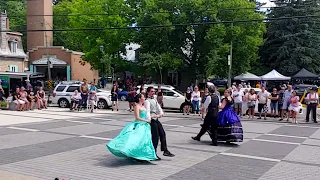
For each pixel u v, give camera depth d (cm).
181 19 3731
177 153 973
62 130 1396
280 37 4700
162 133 920
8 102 2333
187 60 4212
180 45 3956
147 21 3769
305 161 920
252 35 4028
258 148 1091
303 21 4678
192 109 2255
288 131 1533
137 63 4309
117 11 4234
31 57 5116
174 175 739
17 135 1250
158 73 4019
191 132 1416
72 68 5119
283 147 1123
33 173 733
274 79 3694
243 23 3853
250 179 727
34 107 2381
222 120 1128
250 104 2045
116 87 2364
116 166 805
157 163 844
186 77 4600
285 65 4578
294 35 4606
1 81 3109
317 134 1453
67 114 2069
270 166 852
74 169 773
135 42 4069
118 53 4325
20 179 676
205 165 840
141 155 828
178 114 2231
